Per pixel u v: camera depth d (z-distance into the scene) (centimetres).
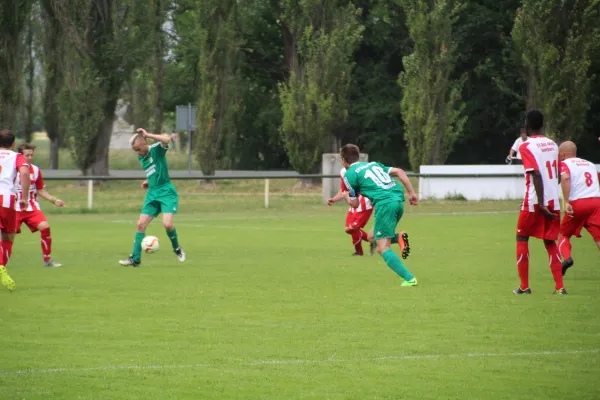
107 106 8250
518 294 2408
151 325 1955
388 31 11169
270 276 2814
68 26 7925
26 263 3206
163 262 3234
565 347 1727
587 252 3538
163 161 3108
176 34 11619
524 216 2383
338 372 1530
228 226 4978
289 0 8094
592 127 11206
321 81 8094
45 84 10606
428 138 7938
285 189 8138
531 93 7788
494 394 1390
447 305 2220
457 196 6981
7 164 2538
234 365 1580
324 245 3894
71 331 1883
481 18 10900
